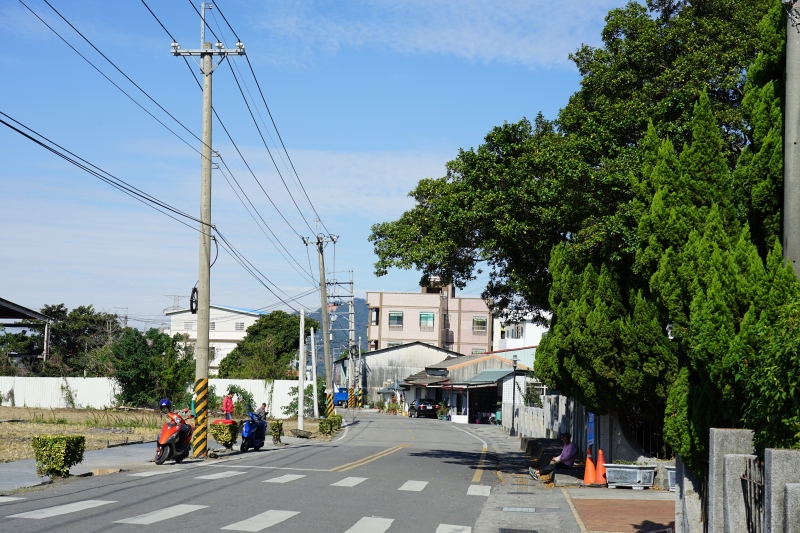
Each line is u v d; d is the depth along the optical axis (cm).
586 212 1925
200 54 2416
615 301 1780
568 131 2203
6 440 2475
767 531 664
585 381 1797
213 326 9762
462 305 9794
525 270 2323
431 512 1363
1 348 6412
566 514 1380
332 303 8581
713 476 836
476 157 2183
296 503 1384
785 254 901
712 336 862
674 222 1105
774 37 1066
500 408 6219
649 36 2016
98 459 2073
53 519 1110
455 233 2306
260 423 2703
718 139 1142
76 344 7500
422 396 7838
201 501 1357
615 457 1964
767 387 755
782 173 988
